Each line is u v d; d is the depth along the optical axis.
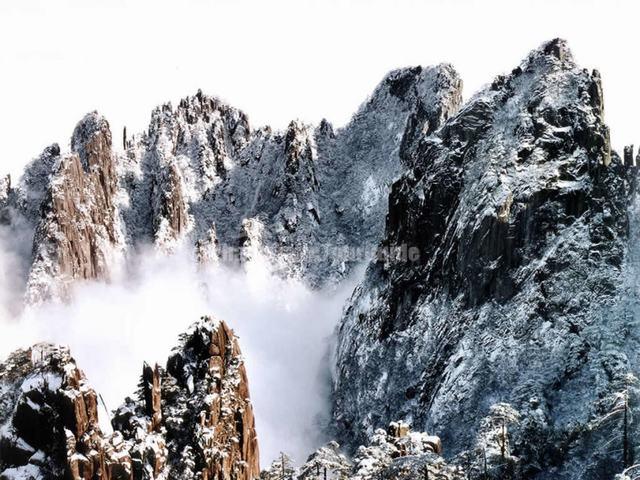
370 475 65.19
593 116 138.62
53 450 55.53
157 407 66.00
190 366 71.69
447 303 140.50
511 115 152.38
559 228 130.00
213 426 66.69
